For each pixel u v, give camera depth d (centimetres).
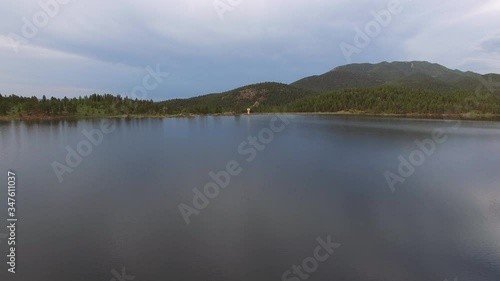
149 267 2350
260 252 2575
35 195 4131
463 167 5909
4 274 2250
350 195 4094
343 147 8425
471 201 3869
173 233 2934
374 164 6184
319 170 5631
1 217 3338
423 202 3816
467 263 2445
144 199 3947
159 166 6041
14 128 13625
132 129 13988
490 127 13825
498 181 4825
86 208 3622
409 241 2781
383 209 3575
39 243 2733
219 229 3005
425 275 2280
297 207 3631
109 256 2505
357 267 2366
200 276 2238
